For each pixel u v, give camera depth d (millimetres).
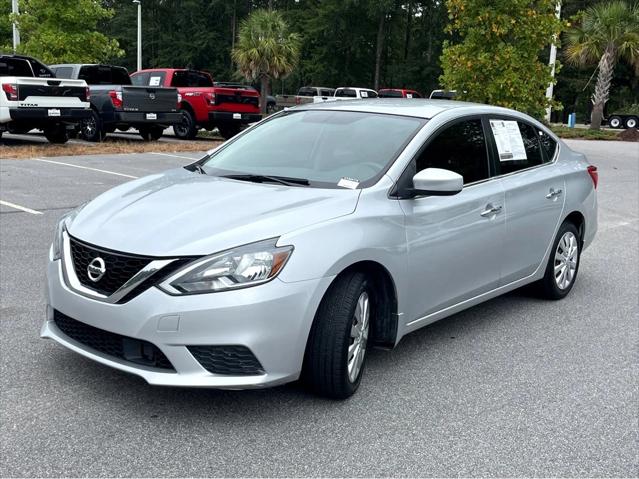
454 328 5414
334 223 3844
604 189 13875
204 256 3498
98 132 18031
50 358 4434
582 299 6316
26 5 23469
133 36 65500
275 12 29016
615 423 3881
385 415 3873
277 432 3623
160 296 3453
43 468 3209
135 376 4211
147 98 17938
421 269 4387
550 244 5891
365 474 3266
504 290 5453
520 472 3340
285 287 3555
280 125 5199
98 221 3939
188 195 4168
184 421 3695
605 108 51938
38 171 12578
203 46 61656
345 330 3805
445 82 17125
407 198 4336
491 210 5008
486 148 5215
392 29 58656
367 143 4645
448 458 3441
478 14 16312
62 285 3807
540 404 4094
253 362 3541
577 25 33750
